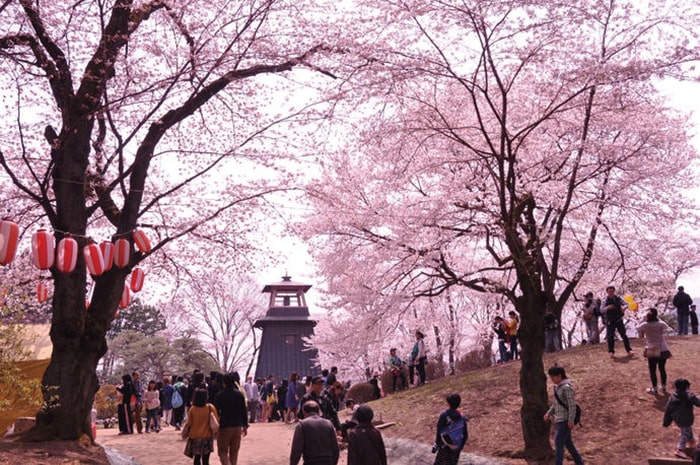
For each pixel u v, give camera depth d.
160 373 46.97
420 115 14.07
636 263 23.56
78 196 12.68
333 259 21.48
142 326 57.09
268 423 23.58
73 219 12.54
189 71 12.44
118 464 11.77
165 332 49.19
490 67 13.88
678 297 21.72
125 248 11.98
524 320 12.62
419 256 18.03
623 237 22.75
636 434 12.09
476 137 15.75
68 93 12.81
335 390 17.91
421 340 22.00
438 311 26.77
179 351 47.34
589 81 12.84
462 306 30.53
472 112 17.84
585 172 18.19
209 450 10.45
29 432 11.57
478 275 25.08
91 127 12.91
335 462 7.77
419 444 13.95
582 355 17.36
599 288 23.47
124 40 12.93
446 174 17.50
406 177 16.06
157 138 13.27
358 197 20.88
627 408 13.13
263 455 14.88
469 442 13.32
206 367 46.88
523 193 14.59
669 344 17.53
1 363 11.03
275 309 51.53
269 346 49.62
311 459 7.64
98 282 12.69
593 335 19.95
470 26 12.36
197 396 10.58
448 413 9.78
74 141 12.67
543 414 12.10
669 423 11.16
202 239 15.82
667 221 20.91
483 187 16.34
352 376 35.09
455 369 28.12
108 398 28.56
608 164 18.25
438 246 17.83
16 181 12.19
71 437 11.70
